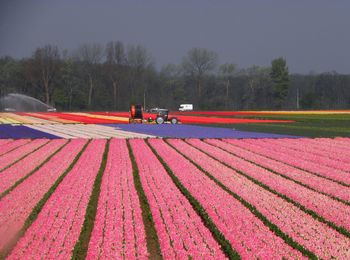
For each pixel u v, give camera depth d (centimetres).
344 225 1706
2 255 1434
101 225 1694
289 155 3591
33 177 2644
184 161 3269
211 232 1661
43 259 1374
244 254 1412
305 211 1922
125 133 5666
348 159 3359
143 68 19088
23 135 5350
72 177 2634
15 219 1788
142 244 1502
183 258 1380
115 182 2495
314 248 1461
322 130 6088
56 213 1856
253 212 1889
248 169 2917
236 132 5794
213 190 2286
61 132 5816
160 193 2227
